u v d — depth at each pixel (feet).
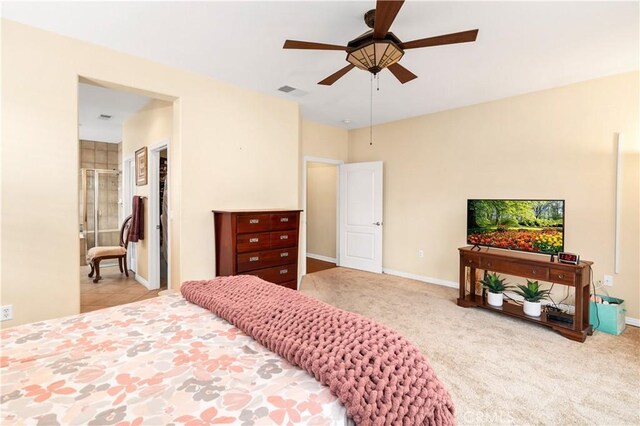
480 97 12.89
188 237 10.76
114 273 16.83
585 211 11.02
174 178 11.14
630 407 6.10
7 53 7.47
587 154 10.96
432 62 9.58
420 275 15.89
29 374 3.09
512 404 6.18
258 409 2.64
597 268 10.80
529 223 11.71
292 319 4.13
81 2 6.84
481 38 8.18
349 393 2.82
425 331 9.55
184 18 7.48
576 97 11.18
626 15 7.13
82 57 8.50
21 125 7.66
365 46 6.61
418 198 15.94
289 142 13.66
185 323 4.50
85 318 4.65
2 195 7.47
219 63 9.96
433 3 6.74
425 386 3.20
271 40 8.51
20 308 7.70
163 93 10.03
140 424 2.42
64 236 8.23
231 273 10.69
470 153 13.98
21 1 6.78
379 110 14.94
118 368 3.23
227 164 11.69
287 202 13.70
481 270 12.28
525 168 12.39
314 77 11.03
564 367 7.54
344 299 12.69
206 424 2.43
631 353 8.22
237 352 3.66
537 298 10.27
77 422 2.43
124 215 16.98
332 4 6.92
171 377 3.09
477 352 8.27
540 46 8.57
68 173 8.29
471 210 13.37
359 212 18.12
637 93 10.02
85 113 15.47
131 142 16.02
